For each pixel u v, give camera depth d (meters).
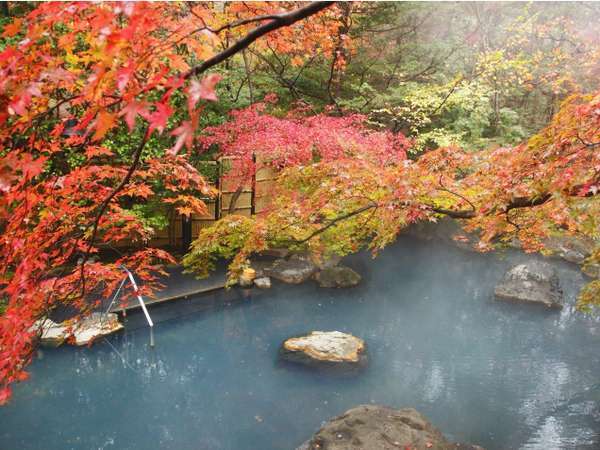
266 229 5.23
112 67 1.37
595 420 6.95
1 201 2.02
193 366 8.25
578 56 16.69
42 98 1.83
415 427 5.87
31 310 2.55
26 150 1.81
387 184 4.41
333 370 8.09
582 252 13.48
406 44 15.24
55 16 1.36
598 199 3.19
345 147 7.31
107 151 3.27
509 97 18.06
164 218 10.71
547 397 7.53
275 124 9.61
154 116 1.13
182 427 6.73
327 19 11.23
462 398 7.47
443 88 13.38
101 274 4.05
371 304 10.99
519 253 14.44
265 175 13.44
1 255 2.52
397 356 8.73
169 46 1.38
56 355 8.19
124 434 6.57
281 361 8.39
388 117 15.35
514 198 3.70
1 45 7.38
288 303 10.82
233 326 9.62
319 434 5.78
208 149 11.31
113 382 7.76
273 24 1.29
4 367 2.36
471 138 14.84
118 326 8.92
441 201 4.97
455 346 9.16
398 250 14.96
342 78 15.38
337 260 13.20
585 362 8.59
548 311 10.72
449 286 12.17
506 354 8.86
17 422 6.77
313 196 5.04
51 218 2.88
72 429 6.63
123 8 1.23
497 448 6.36
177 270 11.41
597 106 3.12
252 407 7.20
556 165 3.31
